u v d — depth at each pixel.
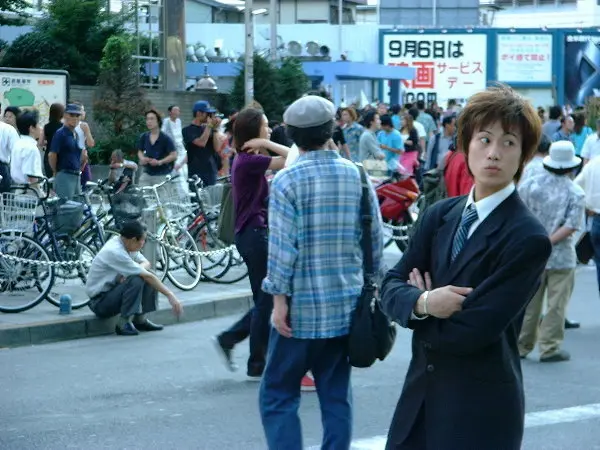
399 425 4.20
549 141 10.16
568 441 7.41
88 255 12.59
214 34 50.88
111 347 10.73
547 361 10.12
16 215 12.03
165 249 13.39
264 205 8.64
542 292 10.12
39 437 7.43
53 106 17.39
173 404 8.37
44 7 40.91
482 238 4.00
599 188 11.49
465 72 52.72
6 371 9.59
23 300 11.95
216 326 12.03
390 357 10.22
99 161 27.62
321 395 6.18
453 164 10.83
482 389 4.02
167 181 13.90
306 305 6.09
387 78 45.59
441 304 3.96
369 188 6.24
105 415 8.03
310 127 6.15
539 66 52.97
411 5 62.94
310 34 52.44
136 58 30.39
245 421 7.87
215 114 17.97
